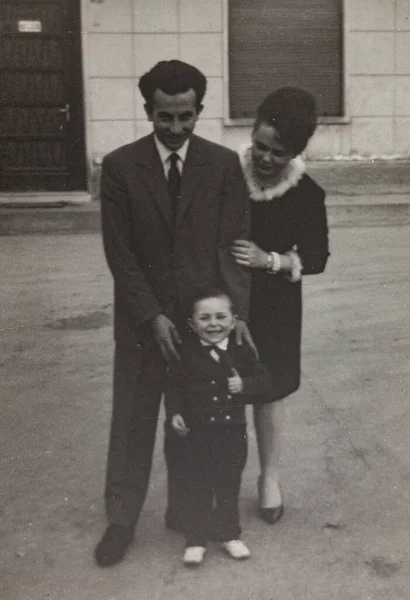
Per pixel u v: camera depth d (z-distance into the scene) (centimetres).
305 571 304
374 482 372
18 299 691
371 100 1145
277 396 333
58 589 294
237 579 299
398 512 346
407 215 1063
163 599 288
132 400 312
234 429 306
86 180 1109
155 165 301
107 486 319
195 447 306
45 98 1102
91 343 577
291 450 403
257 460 388
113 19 1077
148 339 308
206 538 310
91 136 1098
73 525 339
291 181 326
